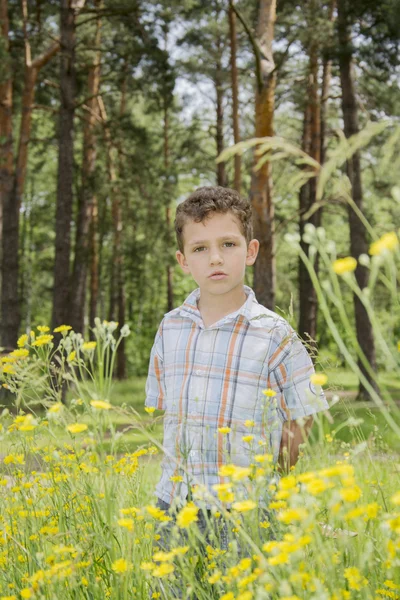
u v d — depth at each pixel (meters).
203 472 2.00
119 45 17.44
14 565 1.96
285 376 2.08
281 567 1.32
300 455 1.96
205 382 2.12
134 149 19.61
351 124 16.38
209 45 21.56
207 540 1.87
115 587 1.55
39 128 27.34
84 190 19.56
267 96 10.88
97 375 1.51
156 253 20.62
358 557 1.46
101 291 33.03
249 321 2.14
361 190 16.12
